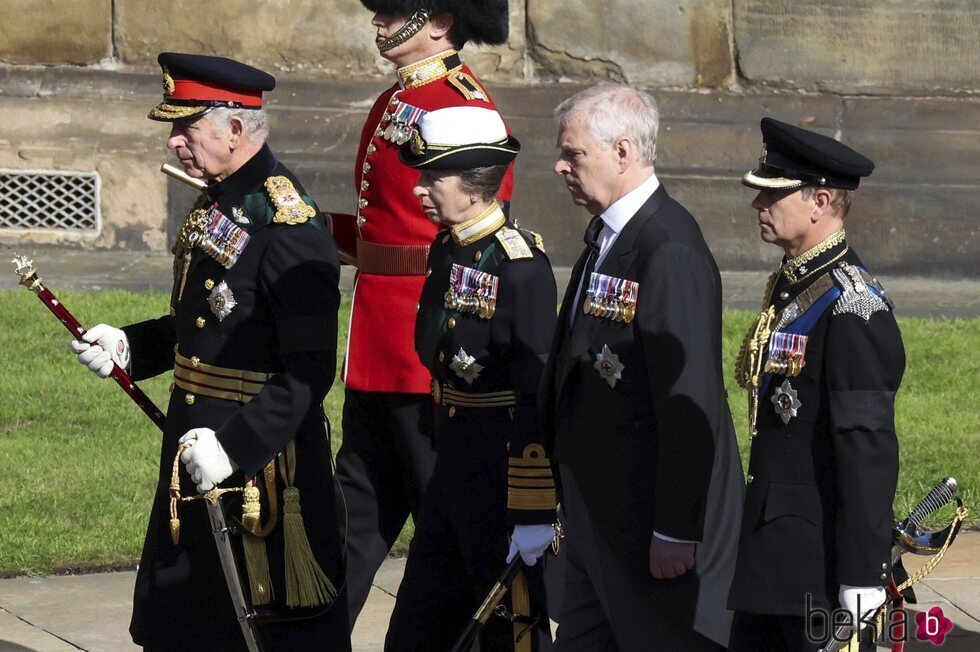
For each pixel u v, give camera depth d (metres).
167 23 43.62
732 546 15.11
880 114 44.56
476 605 17.55
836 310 14.22
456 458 17.06
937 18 44.53
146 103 43.28
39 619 20.73
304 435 16.50
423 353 17.12
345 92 43.81
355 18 43.94
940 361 34.19
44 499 24.95
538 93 44.34
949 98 44.81
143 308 35.66
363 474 19.69
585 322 15.06
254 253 15.89
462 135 16.44
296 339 15.73
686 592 14.93
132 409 30.02
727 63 44.75
